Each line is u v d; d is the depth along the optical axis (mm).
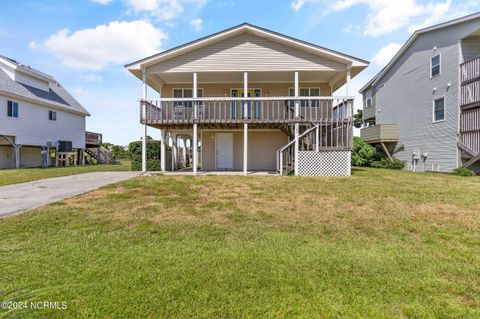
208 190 7227
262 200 6133
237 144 13539
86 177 10273
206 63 11203
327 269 2883
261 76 12219
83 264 2934
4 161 17641
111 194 6680
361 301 2322
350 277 2719
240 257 3152
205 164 13617
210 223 4477
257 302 2295
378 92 21312
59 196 6480
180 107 12938
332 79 12805
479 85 11828
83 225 4289
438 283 2619
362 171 13328
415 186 7828
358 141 19281
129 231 4039
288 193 6848
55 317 2068
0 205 5559
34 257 3090
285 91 13273
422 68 15617
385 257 3193
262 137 13438
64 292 2395
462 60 13031
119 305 2227
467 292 2477
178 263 2986
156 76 12156
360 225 4402
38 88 19656
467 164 12172
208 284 2557
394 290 2494
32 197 6371
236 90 13344
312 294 2416
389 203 5812
